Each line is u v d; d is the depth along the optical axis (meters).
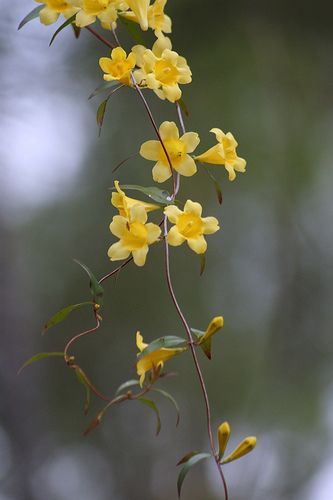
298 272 2.88
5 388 2.71
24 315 2.77
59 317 1.11
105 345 2.94
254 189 2.63
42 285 2.82
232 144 1.15
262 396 2.99
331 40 2.04
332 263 2.84
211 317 2.85
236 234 2.83
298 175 2.59
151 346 1.11
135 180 2.52
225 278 2.90
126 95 2.39
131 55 1.11
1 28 1.81
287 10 1.96
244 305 2.93
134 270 2.78
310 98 2.30
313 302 2.90
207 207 2.61
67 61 1.99
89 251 2.79
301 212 2.76
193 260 2.81
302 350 2.95
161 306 2.79
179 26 1.99
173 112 2.39
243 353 2.98
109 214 2.71
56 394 3.00
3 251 2.72
